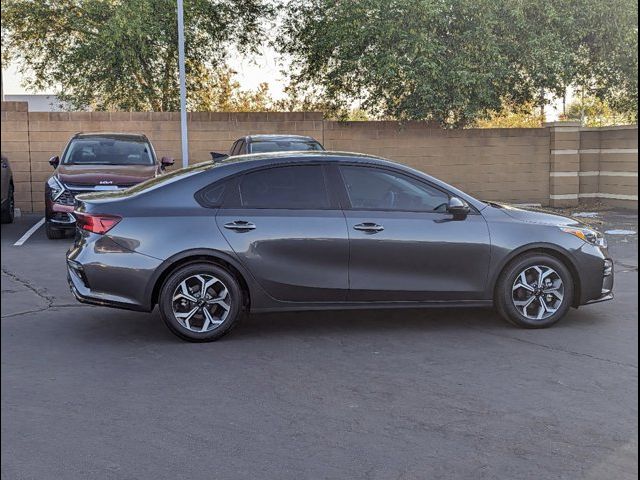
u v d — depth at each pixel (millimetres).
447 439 4410
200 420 4727
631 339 6734
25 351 6340
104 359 6105
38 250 12031
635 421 4699
